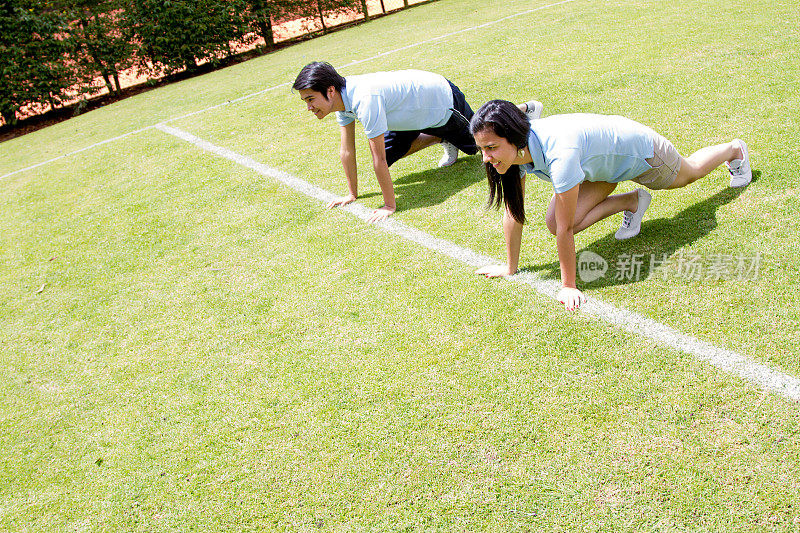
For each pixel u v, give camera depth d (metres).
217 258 4.00
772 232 3.06
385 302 3.18
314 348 2.94
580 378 2.44
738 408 2.18
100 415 2.79
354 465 2.27
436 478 2.16
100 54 10.97
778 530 1.78
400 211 4.14
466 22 10.48
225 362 2.96
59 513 2.33
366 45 10.43
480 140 2.52
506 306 2.95
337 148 5.66
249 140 6.34
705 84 5.18
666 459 2.05
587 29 7.96
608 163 2.81
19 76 10.20
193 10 11.43
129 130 7.79
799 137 3.92
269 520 2.13
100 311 3.66
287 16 13.56
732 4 7.65
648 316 2.69
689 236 3.17
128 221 4.88
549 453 2.16
